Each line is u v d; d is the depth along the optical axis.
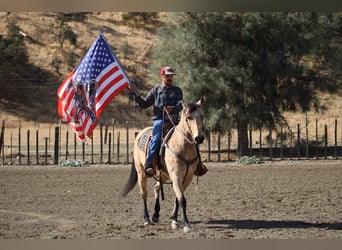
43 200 17.09
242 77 33.97
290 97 34.62
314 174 23.34
